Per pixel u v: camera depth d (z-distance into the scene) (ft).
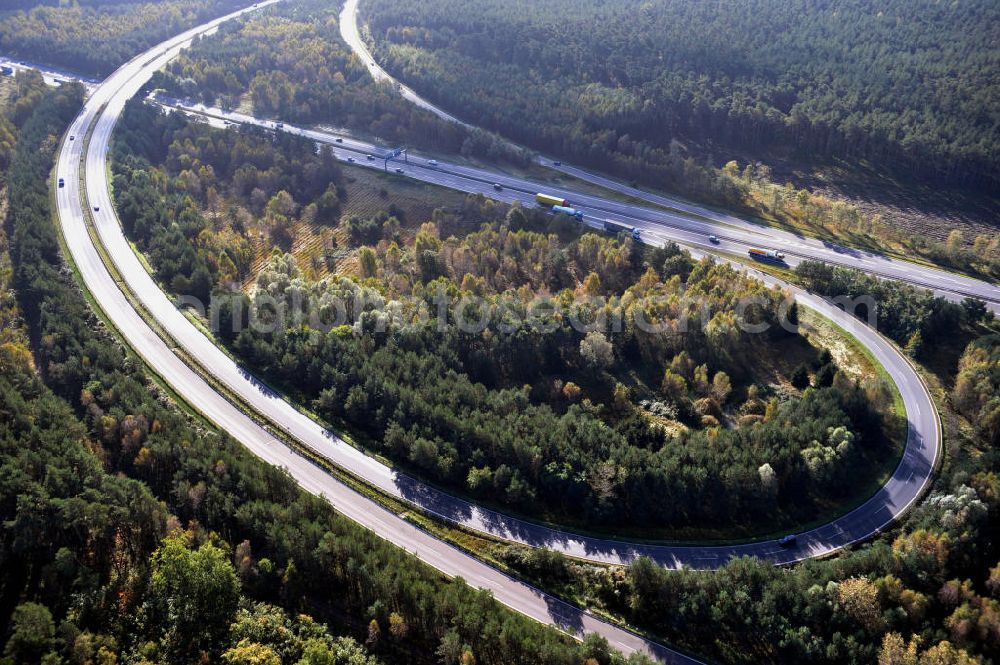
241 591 429.38
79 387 571.69
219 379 621.72
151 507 452.76
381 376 586.04
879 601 423.23
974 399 576.61
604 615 440.45
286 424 580.71
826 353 633.61
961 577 449.48
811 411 556.92
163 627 403.13
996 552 463.42
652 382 639.35
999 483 479.82
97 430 526.57
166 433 521.24
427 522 502.38
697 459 516.73
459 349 645.51
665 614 439.63
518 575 464.65
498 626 401.08
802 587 432.66
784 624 412.57
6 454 468.75
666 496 500.74
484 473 517.14
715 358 648.79
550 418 565.53
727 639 424.46
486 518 507.30
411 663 404.57
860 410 555.69
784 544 486.79
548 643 392.68
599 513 498.28
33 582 420.77
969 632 409.90
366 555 433.07
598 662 392.06
